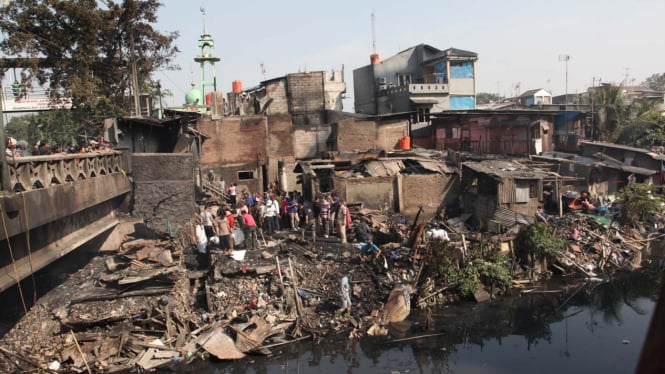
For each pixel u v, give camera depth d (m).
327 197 24.66
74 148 22.06
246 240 21.31
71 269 19.34
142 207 21.94
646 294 21.00
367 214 26.33
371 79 48.53
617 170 34.34
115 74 32.91
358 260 20.80
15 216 11.53
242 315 17.05
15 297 16.42
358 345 16.52
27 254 12.81
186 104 44.97
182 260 19.95
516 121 38.50
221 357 15.34
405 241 23.03
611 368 14.95
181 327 16.41
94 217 18.72
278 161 34.75
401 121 38.47
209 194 29.33
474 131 39.00
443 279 20.44
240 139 34.47
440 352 16.03
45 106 39.50
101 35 31.64
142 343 15.48
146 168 22.17
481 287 20.75
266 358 15.62
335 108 48.59
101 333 15.66
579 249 24.48
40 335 15.06
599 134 45.28
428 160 30.20
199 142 30.69
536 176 26.55
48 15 28.78
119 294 16.95
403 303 18.48
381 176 28.16
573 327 17.97
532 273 22.58
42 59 29.66
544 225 23.38
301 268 20.03
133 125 27.52
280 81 43.12
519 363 15.30
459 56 44.50
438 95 43.69
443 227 26.66
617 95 46.56
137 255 18.95
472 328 17.84
